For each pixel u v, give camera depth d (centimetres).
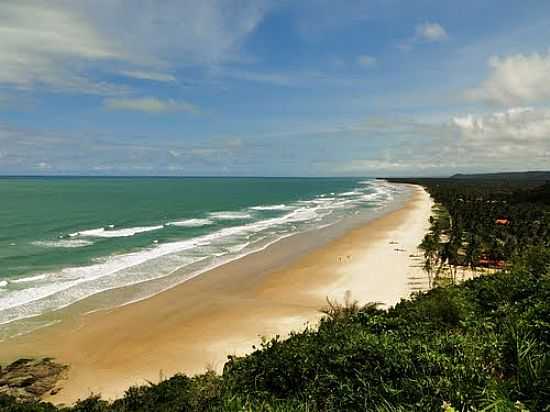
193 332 2381
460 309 1059
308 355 853
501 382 555
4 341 2192
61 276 3316
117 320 2505
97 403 1548
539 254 1352
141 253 4209
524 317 776
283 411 618
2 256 3931
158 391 1433
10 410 1461
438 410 554
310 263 3991
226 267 3766
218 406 718
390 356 734
